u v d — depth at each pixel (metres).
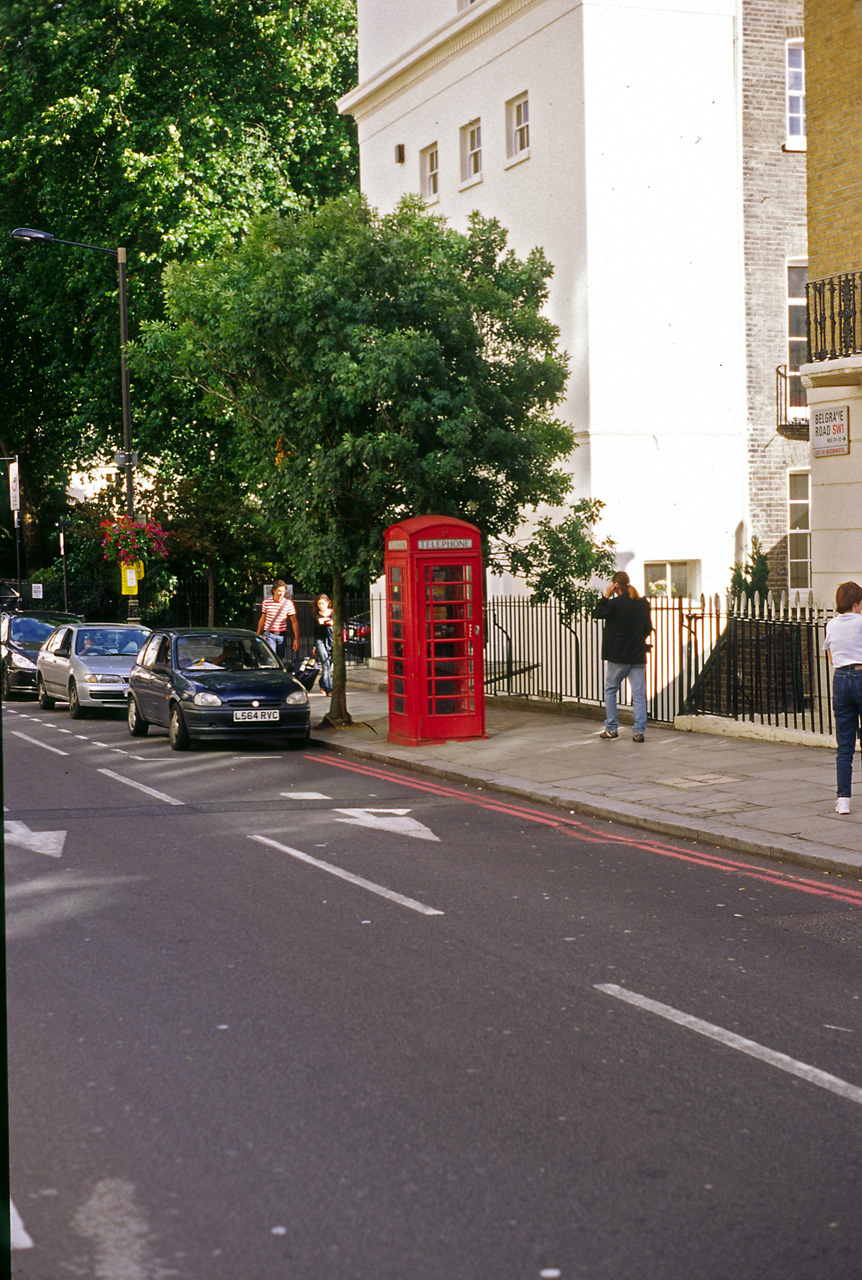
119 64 27.28
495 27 22.00
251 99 29.86
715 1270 3.55
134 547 27.53
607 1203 3.93
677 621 19.39
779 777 12.27
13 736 18.09
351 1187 4.03
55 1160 4.23
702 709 16.38
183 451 32.00
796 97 21.05
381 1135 4.42
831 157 15.06
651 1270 3.55
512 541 22.38
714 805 11.05
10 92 26.92
